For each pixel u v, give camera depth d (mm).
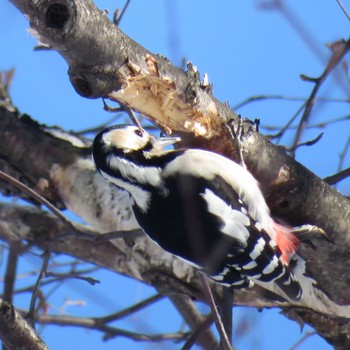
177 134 10195
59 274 9992
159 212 10133
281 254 10383
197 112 9812
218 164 10164
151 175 10172
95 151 10320
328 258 10508
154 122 9938
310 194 10320
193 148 10383
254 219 10219
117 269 12055
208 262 10094
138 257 11547
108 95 9375
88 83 9008
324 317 11180
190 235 9984
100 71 8961
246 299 11359
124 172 10164
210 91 9930
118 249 11969
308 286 10859
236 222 10117
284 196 10336
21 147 11625
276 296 10828
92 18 8531
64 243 12242
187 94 9602
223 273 10195
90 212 11492
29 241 12219
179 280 11438
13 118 11719
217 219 10070
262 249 10211
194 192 10086
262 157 10188
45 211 12328
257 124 10258
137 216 10352
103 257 12094
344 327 11164
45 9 8211
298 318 11289
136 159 10188
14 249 10992
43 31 8344
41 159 11633
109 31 8789
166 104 9641
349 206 10469
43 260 10062
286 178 10281
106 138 10289
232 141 10172
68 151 11711
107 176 10297
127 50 9039
